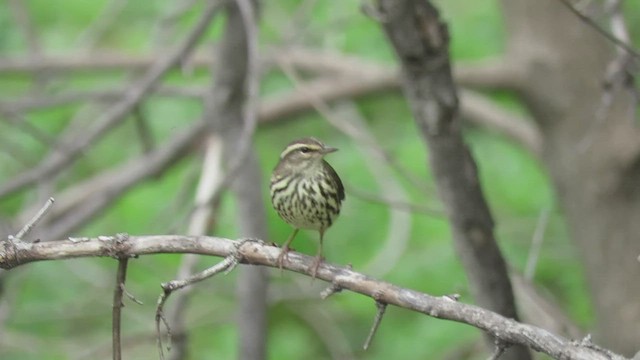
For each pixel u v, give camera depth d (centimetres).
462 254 1036
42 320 1644
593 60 1303
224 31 1312
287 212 896
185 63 1339
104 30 1744
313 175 885
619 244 1282
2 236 1284
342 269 715
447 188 1002
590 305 1447
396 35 927
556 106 1314
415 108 969
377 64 1577
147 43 1744
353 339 1641
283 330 1684
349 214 1600
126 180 1420
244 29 1302
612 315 1287
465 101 1512
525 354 1055
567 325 1248
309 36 1723
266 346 1284
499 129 1492
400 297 685
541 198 1571
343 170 1622
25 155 1677
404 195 1559
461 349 1517
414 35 921
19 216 1438
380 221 1593
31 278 1612
